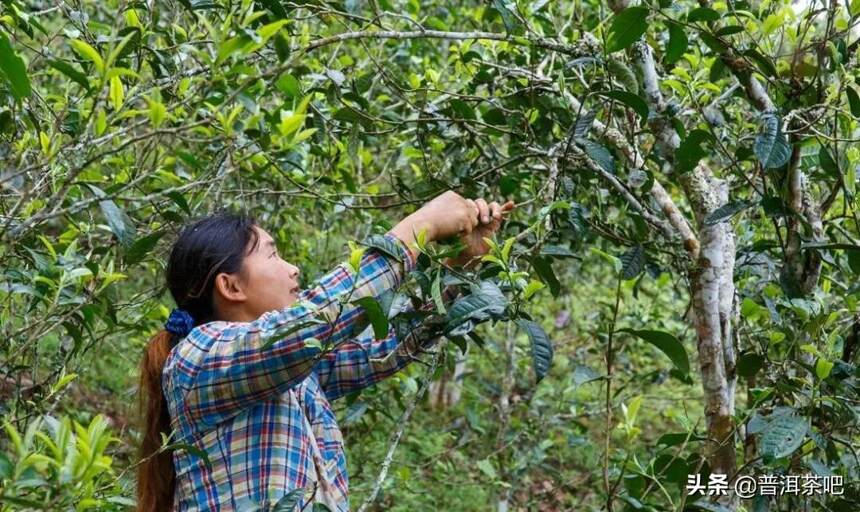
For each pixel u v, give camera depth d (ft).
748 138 8.27
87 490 4.87
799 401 7.11
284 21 5.09
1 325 7.19
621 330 6.12
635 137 8.55
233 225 6.33
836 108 6.74
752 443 7.50
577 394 17.57
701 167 8.01
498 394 15.44
